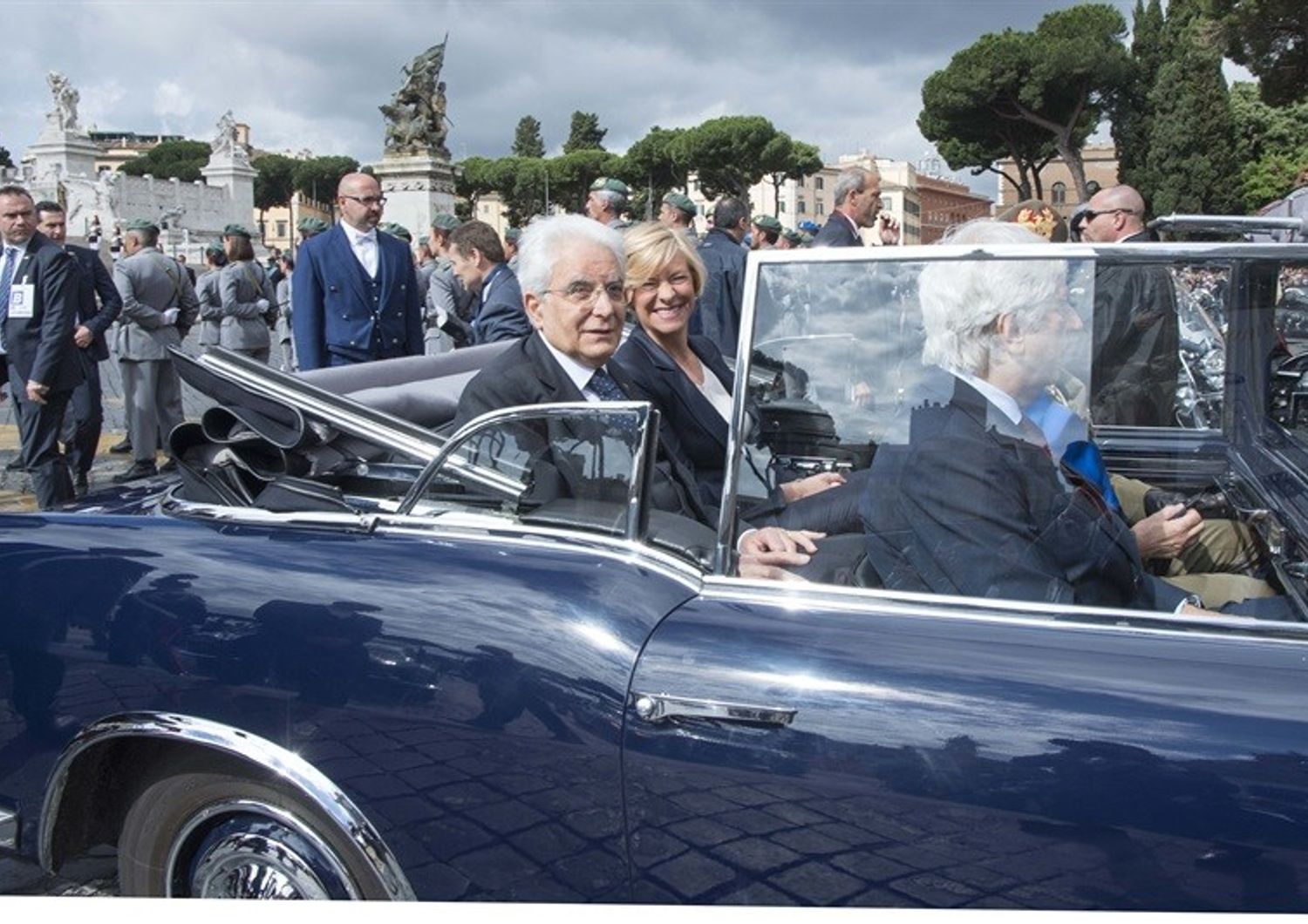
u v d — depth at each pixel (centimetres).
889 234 908
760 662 176
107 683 212
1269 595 225
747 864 171
